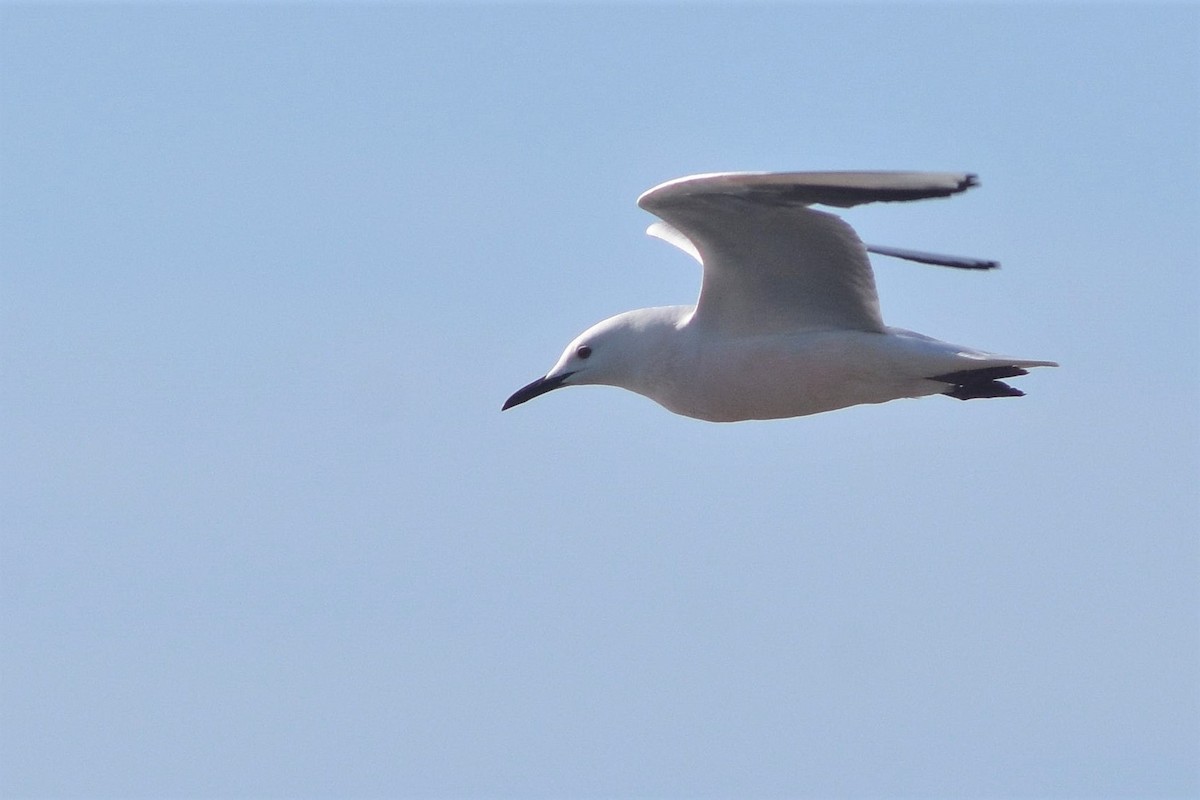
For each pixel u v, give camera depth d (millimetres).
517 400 16406
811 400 15547
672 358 15711
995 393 15734
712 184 13711
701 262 15562
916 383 15312
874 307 15023
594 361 16234
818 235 14500
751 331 15398
